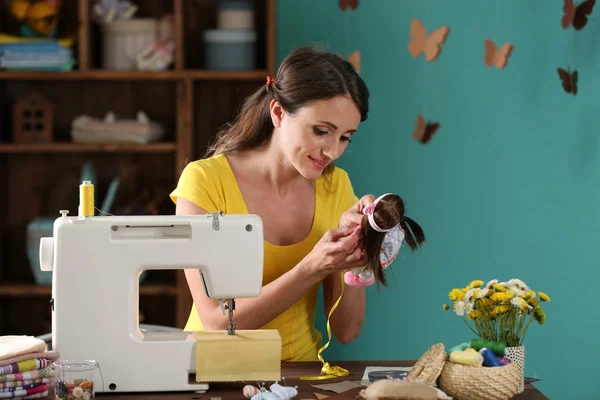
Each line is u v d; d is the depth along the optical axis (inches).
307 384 63.9
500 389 56.7
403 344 133.0
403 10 130.3
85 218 62.7
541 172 130.4
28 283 127.2
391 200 67.5
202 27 129.4
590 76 128.2
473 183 131.4
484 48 129.8
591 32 127.5
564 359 131.3
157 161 132.2
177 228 64.5
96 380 59.7
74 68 123.8
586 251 130.6
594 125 128.8
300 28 130.8
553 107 129.4
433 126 127.2
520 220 131.3
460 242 132.1
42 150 122.6
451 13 129.6
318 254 70.1
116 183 126.5
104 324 62.2
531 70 129.3
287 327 79.7
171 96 131.3
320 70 70.5
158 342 62.5
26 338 62.4
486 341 61.3
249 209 79.9
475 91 130.4
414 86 131.0
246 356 62.9
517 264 131.6
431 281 132.5
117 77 120.5
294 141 72.2
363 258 70.1
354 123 71.9
